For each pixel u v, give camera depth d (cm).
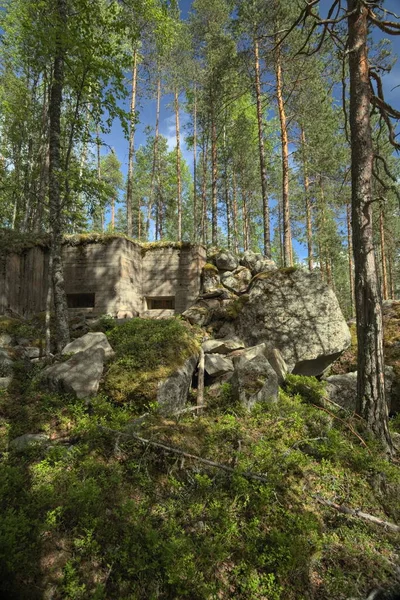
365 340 583
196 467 442
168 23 1026
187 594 313
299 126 1789
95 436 456
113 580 317
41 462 418
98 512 362
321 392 690
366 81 605
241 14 1404
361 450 517
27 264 1095
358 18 600
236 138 2188
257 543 368
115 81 769
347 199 1598
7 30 1320
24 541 320
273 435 523
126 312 1066
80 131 799
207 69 1902
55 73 761
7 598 288
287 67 1436
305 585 346
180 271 1160
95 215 831
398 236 2312
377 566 370
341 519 418
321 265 2253
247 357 700
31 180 1416
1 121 1518
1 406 523
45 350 715
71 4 769
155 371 572
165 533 356
